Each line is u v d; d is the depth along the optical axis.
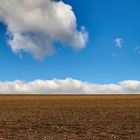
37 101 73.19
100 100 77.12
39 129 27.45
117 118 34.28
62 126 28.95
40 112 41.84
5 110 45.66
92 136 24.36
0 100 78.62
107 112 41.09
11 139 23.22
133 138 23.62
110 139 23.33
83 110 44.56
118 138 23.64
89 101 71.75
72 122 31.34
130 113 39.53
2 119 33.81
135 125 29.38
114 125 29.39
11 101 73.19
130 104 58.31
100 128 27.81
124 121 31.92
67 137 24.03
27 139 23.27
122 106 52.50
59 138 23.66
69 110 44.84
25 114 39.12
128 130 26.73
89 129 27.33
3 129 27.31
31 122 31.47
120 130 26.77
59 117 35.50
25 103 64.06
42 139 23.30
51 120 32.84
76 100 78.56
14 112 42.00
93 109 46.25
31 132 26.09
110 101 71.06
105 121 32.00
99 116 36.28
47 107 51.25
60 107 51.06
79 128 27.84
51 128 27.92
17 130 26.95
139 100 75.75
